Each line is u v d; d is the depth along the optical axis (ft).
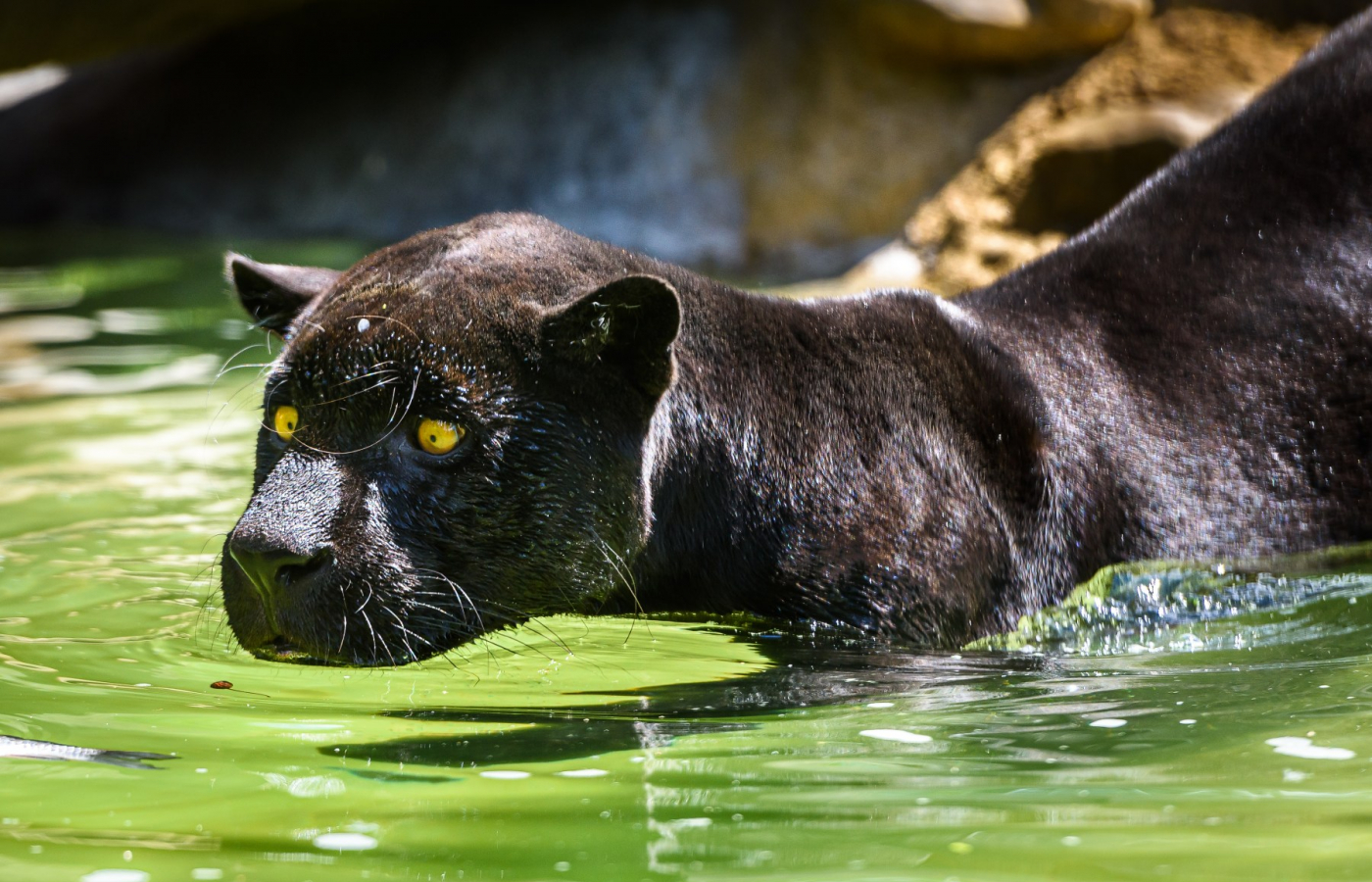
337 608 25.14
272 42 93.76
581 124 80.94
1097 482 32.94
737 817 19.24
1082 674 26.94
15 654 27.30
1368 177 37.76
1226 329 35.91
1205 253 36.96
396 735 23.25
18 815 19.34
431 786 20.68
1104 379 34.45
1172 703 24.53
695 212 75.92
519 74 84.48
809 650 28.89
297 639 25.26
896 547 30.19
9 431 45.24
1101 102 69.92
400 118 86.84
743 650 28.86
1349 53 39.83
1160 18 74.79
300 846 18.28
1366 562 34.04
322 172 87.15
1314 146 38.29
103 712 24.18
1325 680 25.62
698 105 78.54
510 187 80.94
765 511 30.40
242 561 24.85
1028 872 17.04
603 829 18.84
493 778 21.03
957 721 23.84
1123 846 17.83
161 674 26.48
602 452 27.53
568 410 27.20
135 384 51.34
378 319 26.45
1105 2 73.51
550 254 28.96
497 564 26.84
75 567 32.50
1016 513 31.73
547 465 26.96
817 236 73.97
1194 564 33.04
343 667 27.30
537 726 23.75
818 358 31.78
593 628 30.12
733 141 77.20
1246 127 39.42
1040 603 31.53
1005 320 35.04
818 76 77.82
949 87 76.59
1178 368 35.17
